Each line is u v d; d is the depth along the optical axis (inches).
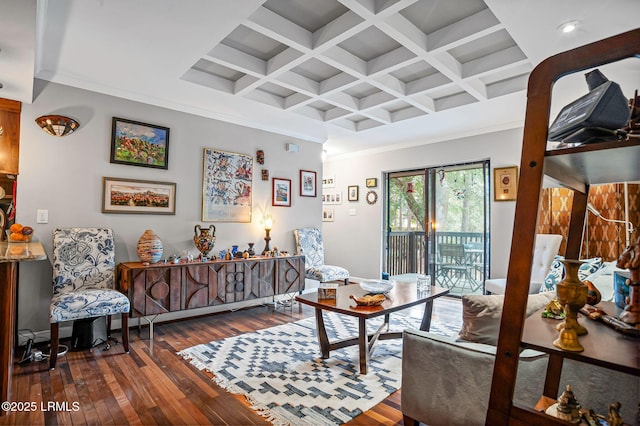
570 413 34.4
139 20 90.9
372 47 115.4
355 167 253.9
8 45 83.4
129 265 129.6
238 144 176.9
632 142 27.6
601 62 28.9
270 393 86.8
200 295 140.8
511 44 112.0
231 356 110.4
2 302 76.4
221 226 169.5
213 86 137.5
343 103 155.2
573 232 52.0
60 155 126.8
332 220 266.8
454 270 207.2
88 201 132.1
